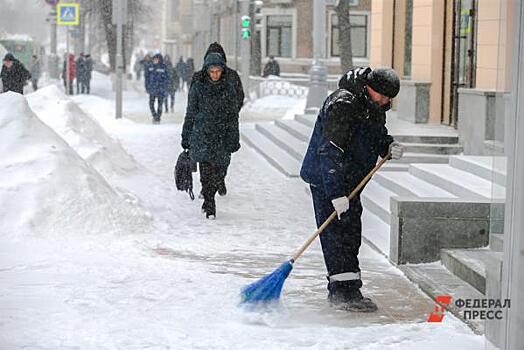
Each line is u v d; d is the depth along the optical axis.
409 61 42.22
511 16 12.02
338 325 14.66
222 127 25.14
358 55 110.81
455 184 22.81
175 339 13.26
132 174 30.06
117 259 19.09
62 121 29.98
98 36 174.62
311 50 112.44
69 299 15.44
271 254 20.62
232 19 124.50
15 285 16.38
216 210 26.61
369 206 25.22
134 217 22.52
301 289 17.16
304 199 29.34
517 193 11.94
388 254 20.11
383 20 44.22
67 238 20.77
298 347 12.99
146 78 58.34
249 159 39.50
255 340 13.34
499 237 12.45
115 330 13.62
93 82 110.44
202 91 25.14
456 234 18.86
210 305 15.45
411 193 23.69
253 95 84.75
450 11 36.09
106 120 57.56
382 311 15.68
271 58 97.38
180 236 22.33
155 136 47.56
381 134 15.99
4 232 20.42
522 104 11.84
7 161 22.02
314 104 54.06
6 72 47.03
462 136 31.31
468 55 34.12
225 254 20.41
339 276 15.69
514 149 11.97
